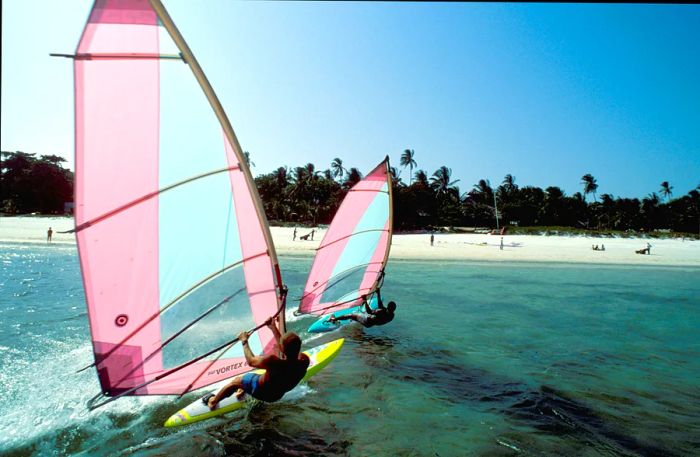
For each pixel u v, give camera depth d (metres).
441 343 9.05
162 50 3.63
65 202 78.31
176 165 3.96
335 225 8.89
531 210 76.62
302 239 43.09
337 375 6.88
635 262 31.92
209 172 4.22
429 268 25.67
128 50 3.48
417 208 69.81
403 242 45.38
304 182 77.75
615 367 7.79
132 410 5.23
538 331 10.50
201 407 5.07
